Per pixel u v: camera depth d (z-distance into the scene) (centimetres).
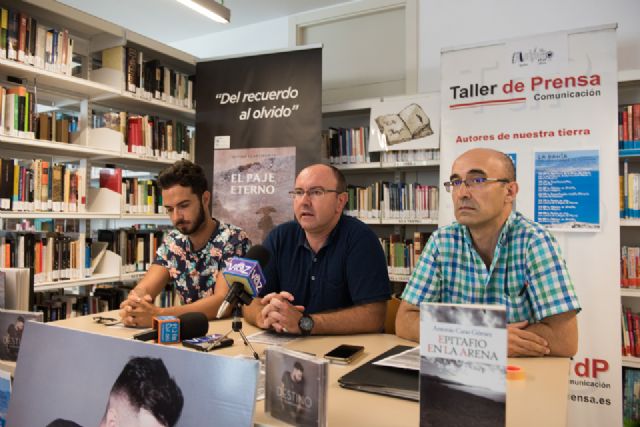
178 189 188
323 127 418
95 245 315
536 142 271
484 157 144
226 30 504
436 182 372
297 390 72
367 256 167
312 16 445
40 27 267
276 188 348
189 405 67
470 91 289
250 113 357
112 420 74
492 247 149
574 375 250
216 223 210
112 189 316
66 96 311
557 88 268
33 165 268
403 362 104
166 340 124
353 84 429
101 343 77
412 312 146
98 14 461
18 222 362
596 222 254
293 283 180
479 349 66
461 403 66
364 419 77
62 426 78
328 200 167
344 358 112
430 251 158
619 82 284
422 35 389
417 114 332
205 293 204
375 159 357
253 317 157
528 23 347
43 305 289
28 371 85
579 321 252
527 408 82
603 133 257
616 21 320
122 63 313
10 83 278
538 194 268
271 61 355
